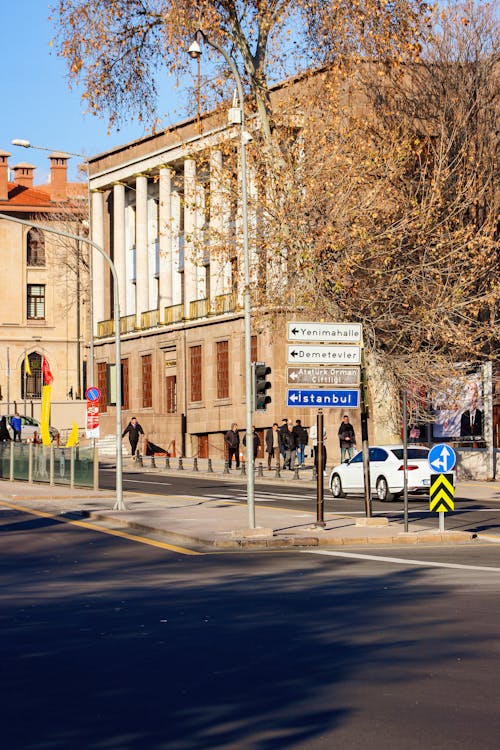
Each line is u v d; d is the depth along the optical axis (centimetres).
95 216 7569
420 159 4334
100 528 2664
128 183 7394
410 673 938
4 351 8988
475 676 925
